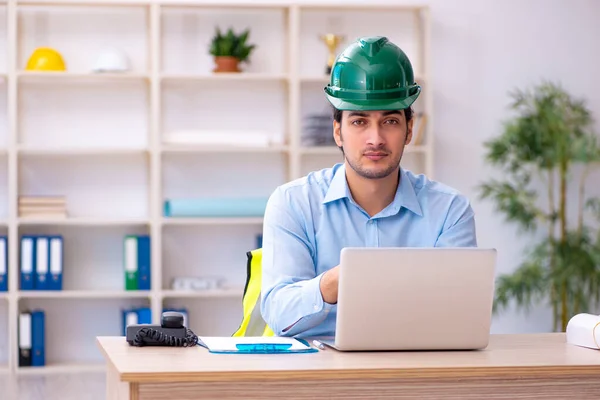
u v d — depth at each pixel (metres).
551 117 6.62
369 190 2.88
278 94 6.79
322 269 2.93
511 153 6.77
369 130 2.69
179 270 6.73
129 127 6.68
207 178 6.77
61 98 6.61
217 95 6.73
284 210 2.89
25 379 6.01
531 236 6.97
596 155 6.61
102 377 6.11
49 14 6.55
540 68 6.98
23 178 6.60
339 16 6.80
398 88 2.66
